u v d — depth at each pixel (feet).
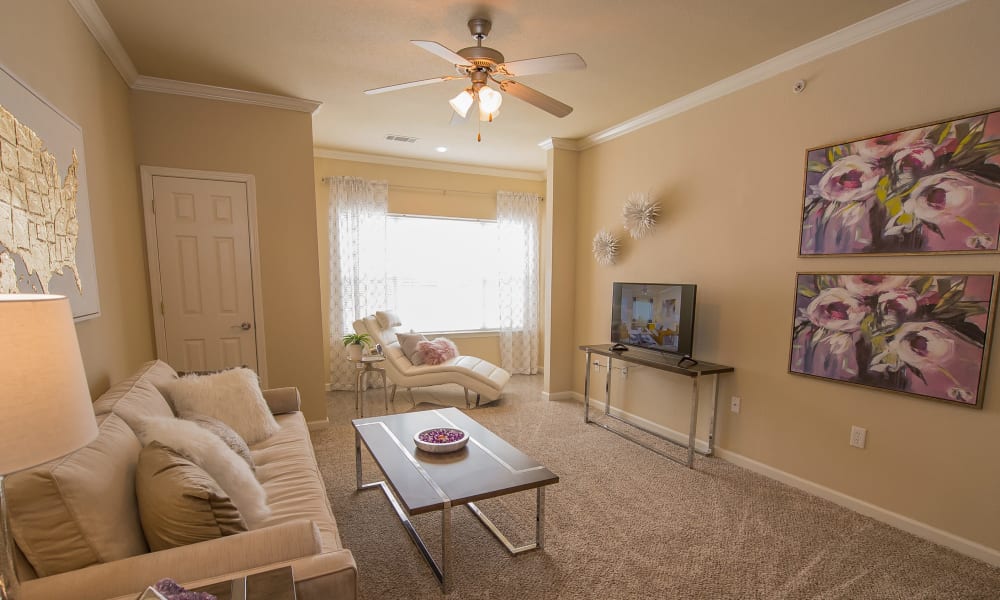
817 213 8.77
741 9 7.47
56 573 3.59
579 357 15.83
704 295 11.20
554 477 6.77
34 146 5.07
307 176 12.12
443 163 18.78
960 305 7.00
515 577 6.57
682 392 11.85
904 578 6.56
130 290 9.49
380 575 6.60
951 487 7.21
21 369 2.63
